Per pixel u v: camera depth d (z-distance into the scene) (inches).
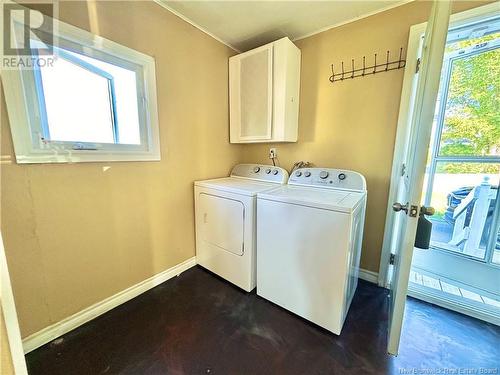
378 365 44.4
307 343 49.5
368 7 61.7
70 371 42.6
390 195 66.4
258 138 81.2
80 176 50.5
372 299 64.6
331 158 77.1
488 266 63.2
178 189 73.9
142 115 61.6
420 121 37.1
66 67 46.7
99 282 56.6
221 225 70.8
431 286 69.4
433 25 35.1
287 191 63.5
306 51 77.7
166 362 44.8
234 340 50.2
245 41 82.4
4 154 40.0
